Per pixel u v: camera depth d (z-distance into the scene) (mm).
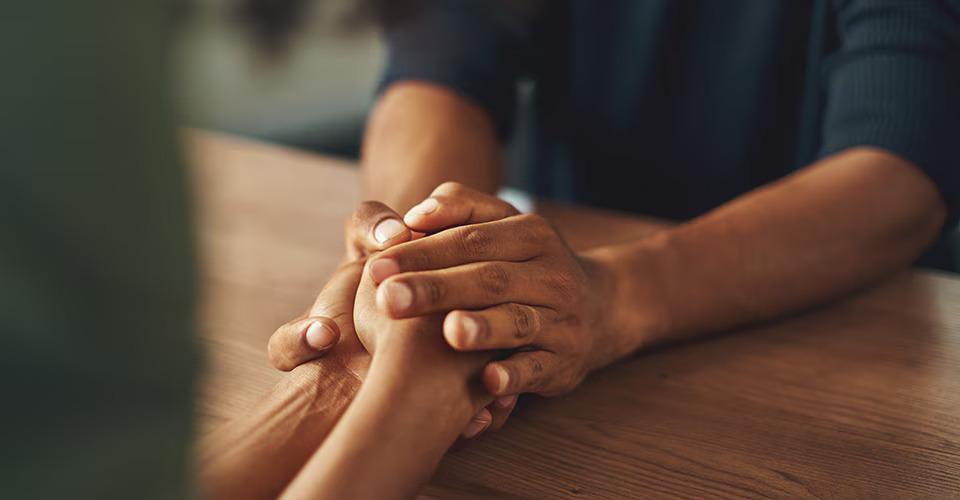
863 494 683
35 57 394
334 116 1930
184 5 401
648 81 1125
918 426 730
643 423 730
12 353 424
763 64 1082
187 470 499
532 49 1107
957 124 901
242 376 758
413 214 770
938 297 863
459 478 689
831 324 831
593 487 685
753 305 820
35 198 404
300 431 680
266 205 972
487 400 702
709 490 684
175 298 444
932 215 898
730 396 754
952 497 682
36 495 448
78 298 423
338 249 904
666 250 826
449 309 700
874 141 907
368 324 713
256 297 837
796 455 707
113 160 411
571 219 944
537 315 720
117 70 403
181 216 435
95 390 446
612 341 773
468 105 1007
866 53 933
